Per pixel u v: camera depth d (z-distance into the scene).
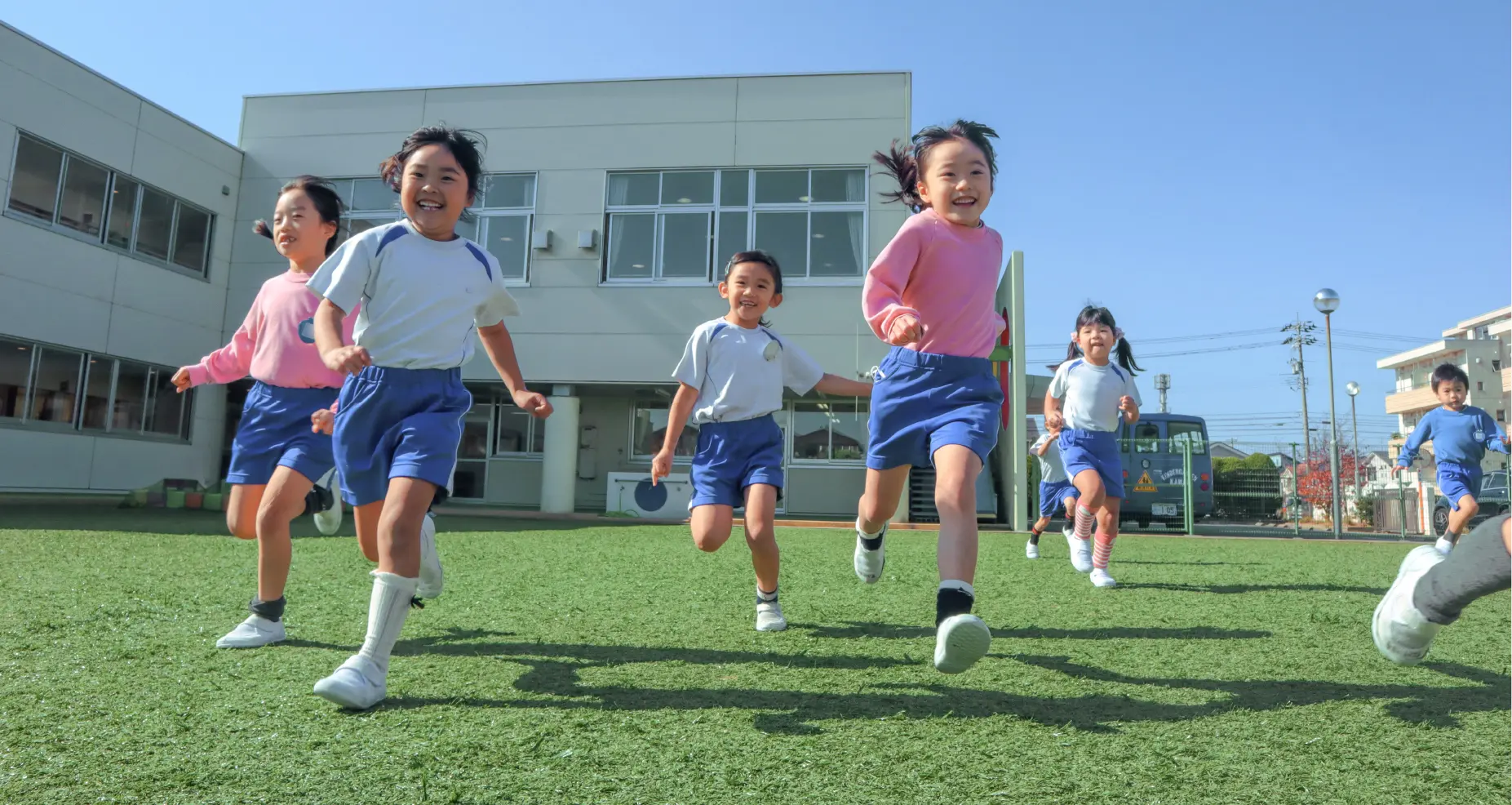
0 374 10.98
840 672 2.47
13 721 1.90
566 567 5.18
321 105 14.53
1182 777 1.63
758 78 13.73
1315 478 23.27
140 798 1.49
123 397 12.65
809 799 1.51
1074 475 4.85
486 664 2.55
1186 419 15.46
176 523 8.13
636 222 13.87
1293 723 1.99
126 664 2.45
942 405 2.59
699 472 3.53
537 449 15.19
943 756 1.74
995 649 2.84
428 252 2.58
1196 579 5.12
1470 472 6.56
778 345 3.60
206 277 14.06
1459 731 1.93
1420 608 1.93
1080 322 5.05
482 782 1.57
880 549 3.12
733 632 3.12
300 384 3.03
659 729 1.91
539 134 14.05
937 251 2.66
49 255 11.57
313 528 8.03
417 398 2.48
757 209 13.62
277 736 1.83
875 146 13.42
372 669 2.11
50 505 11.26
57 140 11.65
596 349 13.59
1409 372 44.62
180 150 13.48
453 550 6.29
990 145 2.72
